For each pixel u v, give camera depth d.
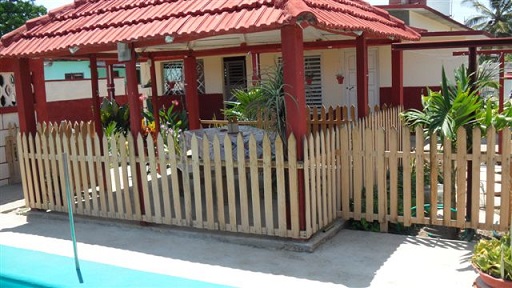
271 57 14.86
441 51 14.13
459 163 5.66
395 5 14.59
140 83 18.83
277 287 4.64
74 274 5.08
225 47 10.12
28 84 7.45
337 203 6.38
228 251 5.66
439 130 5.95
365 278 4.79
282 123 5.81
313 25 5.35
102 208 6.95
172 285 4.70
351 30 6.33
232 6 5.85
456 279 4.70
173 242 6.05
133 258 5.56
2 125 10.19
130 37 6.01
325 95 14.98
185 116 13.30
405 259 5.25
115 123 11.98
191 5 6.38
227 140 5.88
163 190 6.40
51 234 6.59
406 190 6.00
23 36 7.29
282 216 5.68
